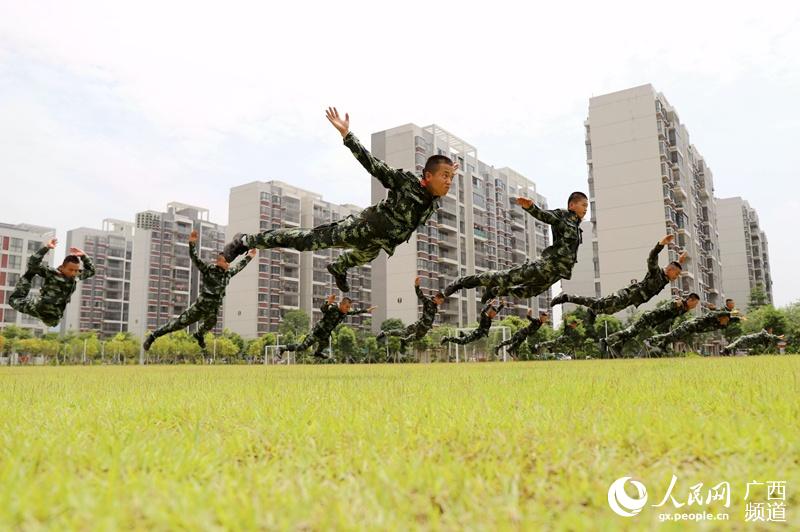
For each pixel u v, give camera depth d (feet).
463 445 11.09
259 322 303.48
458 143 289.94
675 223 234.38
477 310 284.61
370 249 27.17
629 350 165.17
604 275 234.99
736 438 10.49
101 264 355.15
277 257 314.96
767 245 427.74
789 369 33.32
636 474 9.00
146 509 7.25
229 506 7.34
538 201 349.00
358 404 16.88
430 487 8.32
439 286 268.82
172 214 335.47
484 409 15.02
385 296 263.70
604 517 7.09
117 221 382.22
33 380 39.83
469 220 284.61
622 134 237.04
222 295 42.50
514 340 71.97
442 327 235.20
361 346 237.66
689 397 16.89
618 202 234.99
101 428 13.02
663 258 224.74
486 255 293.23
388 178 24.58
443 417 13.73
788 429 11.17
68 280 39.22
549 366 59.57
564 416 13.58
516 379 29.40
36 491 7.74
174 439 11.62
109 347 247.50
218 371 67.15
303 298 328.70
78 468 9.53
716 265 290.56
